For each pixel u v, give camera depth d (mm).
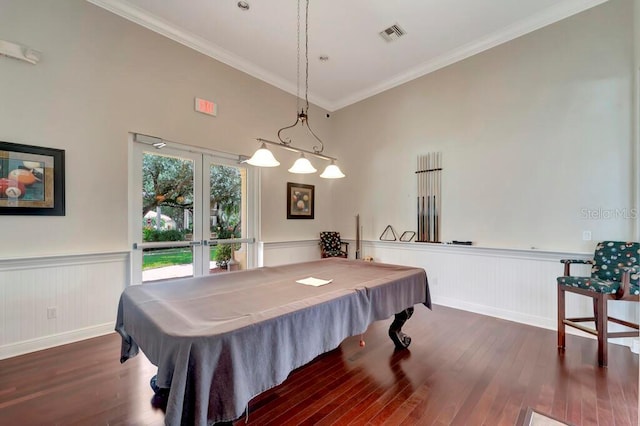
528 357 2527
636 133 2703
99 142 3055
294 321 1531
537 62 3318
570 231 3098
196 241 3916
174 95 3633
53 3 2781
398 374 2264
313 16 3275
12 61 2588
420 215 4406
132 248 3316
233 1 3061
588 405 1862
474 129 3836
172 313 1533
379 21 3354
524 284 3375
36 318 2676
